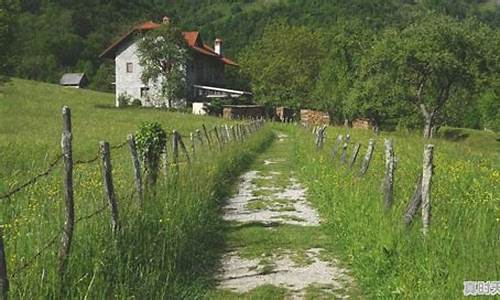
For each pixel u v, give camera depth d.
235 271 7.73
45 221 5.98
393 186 9.12
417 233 6.97
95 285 5.13
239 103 71.25
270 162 21.44
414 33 43.69
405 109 46.84
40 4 132.38
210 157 15.15
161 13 146.38
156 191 8.74
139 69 67.06
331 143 23.00
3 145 17.34
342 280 7.33
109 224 6.34
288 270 7.78
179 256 7.15
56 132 29.30
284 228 10.23
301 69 76.12
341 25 68.12
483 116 64.44
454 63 41.28
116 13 136.12
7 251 5.13
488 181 9.91
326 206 11.26
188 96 67.81
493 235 6.33
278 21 86.62
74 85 105.50
